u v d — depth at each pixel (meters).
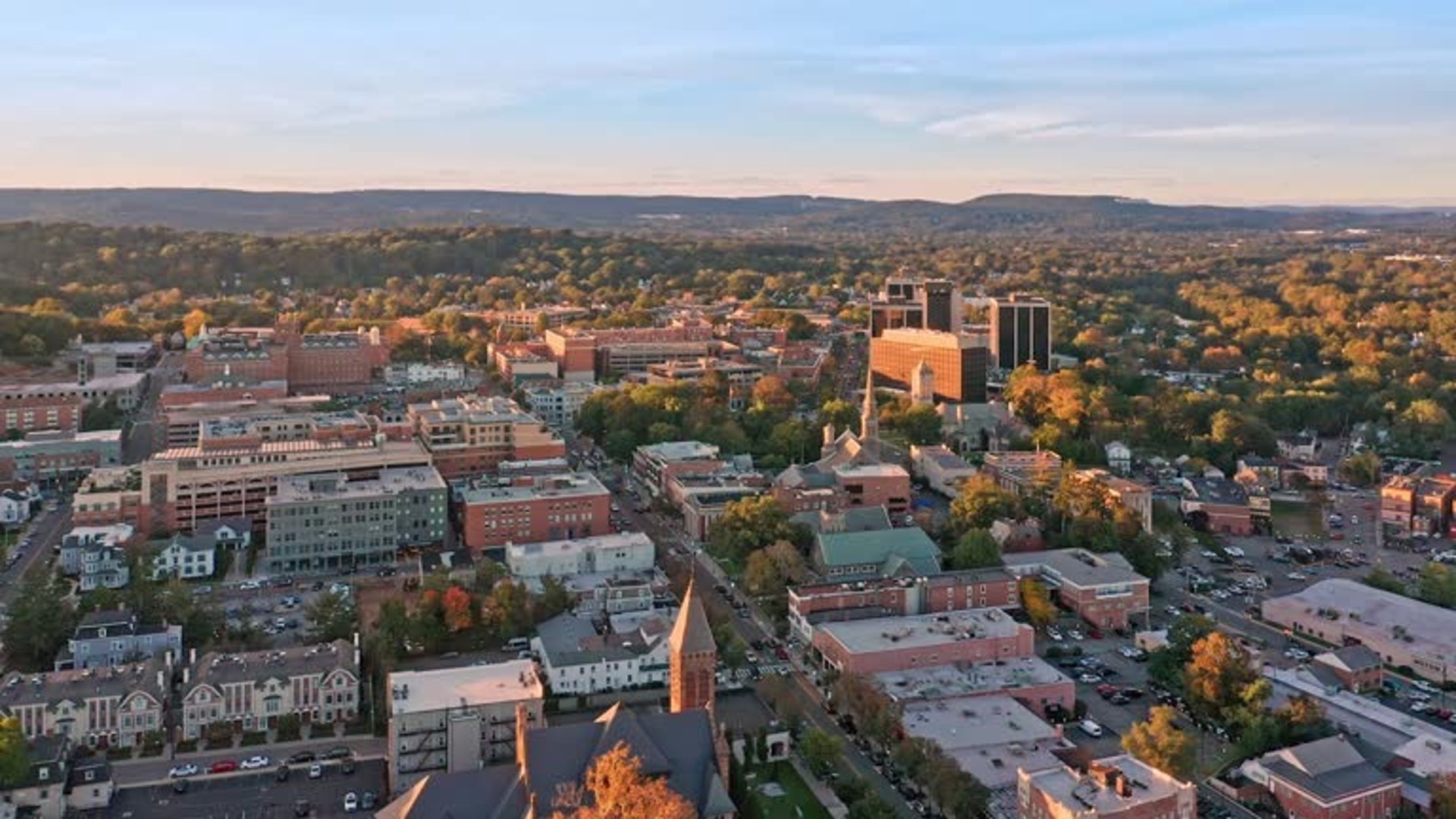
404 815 187.88
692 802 195.25
